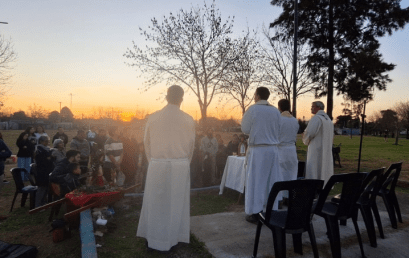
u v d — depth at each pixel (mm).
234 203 5418
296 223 2746
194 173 8594
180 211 3168
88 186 4504
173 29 13750
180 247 3346
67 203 4348
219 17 13539
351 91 12938
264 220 2879
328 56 14344
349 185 3021
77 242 3699
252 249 3291
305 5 13555
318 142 5086
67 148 17938
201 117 13961
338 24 13609
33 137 8633
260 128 3863
